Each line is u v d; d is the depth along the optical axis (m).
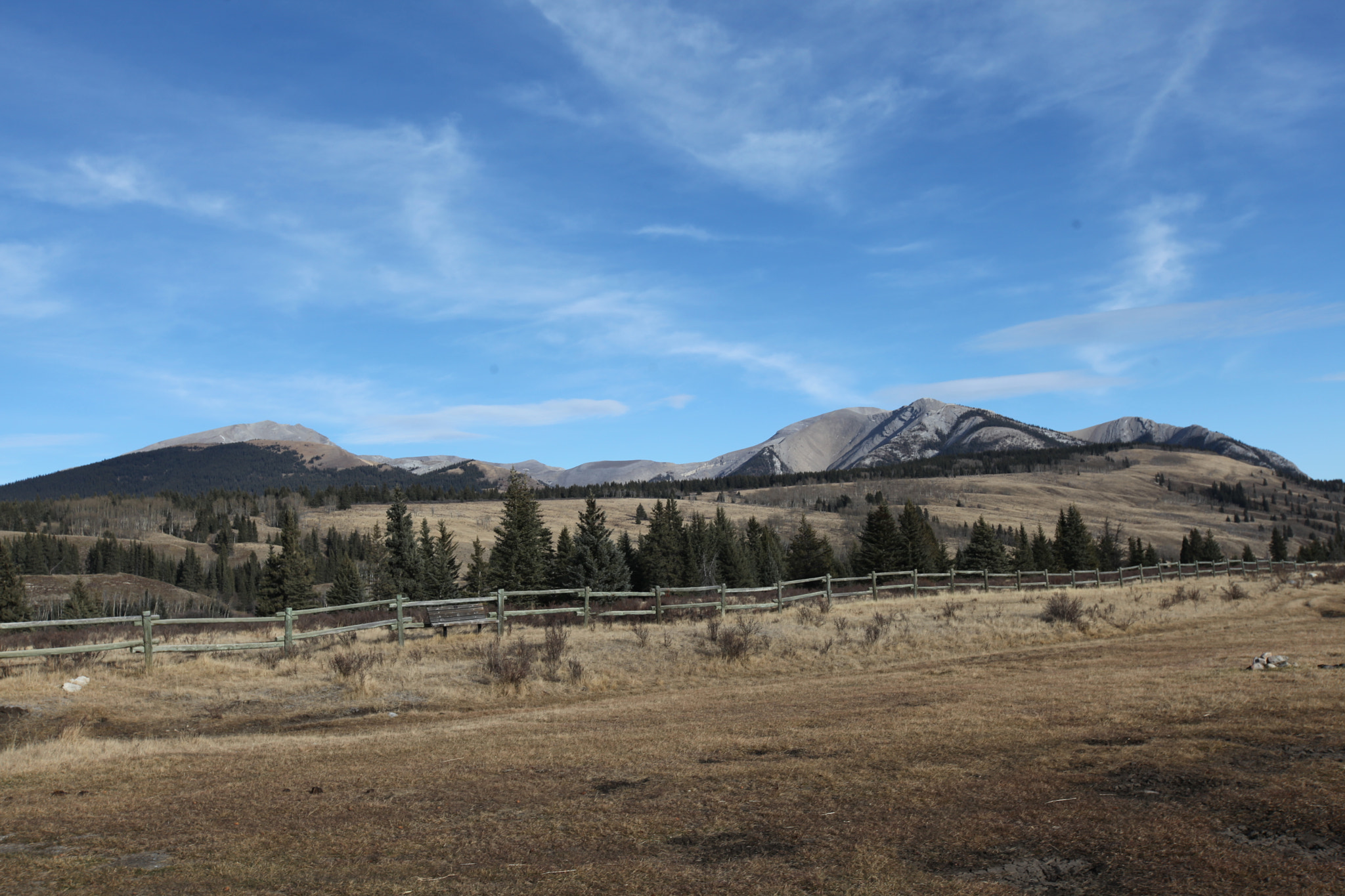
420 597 66.25
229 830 6.02
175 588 121.94
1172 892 4.16
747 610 25.30
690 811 6.06
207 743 10.07
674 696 13.70
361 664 15.94
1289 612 24.61
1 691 13.38
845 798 6.14
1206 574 48.84
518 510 64.50
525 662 15.34
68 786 7.70
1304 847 4.64
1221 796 5.60
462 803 6.60
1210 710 8.50
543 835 5.64
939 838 5.17
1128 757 6.77
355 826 6.02
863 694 12.20
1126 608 25.48
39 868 5.25
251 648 17.36
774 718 10.20
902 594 32.59
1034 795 5.94
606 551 61.12
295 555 68.00
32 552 121.56
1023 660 15.62
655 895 4.48
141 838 5.91
